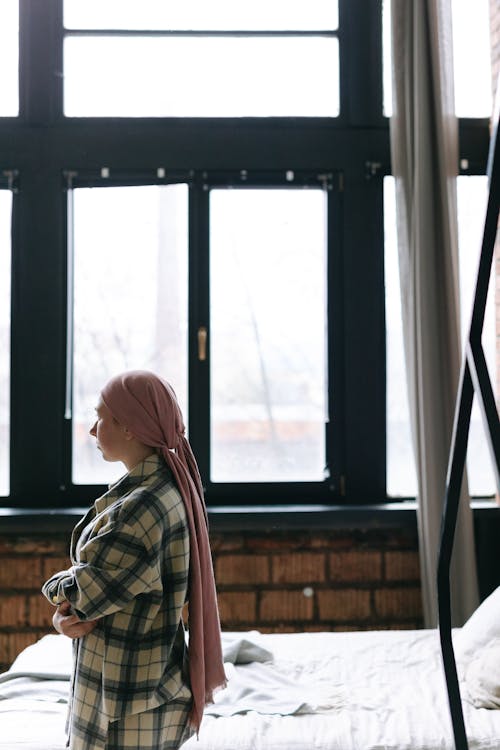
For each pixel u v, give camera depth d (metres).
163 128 4.02
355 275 4.04
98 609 1.62
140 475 1.77
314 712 2.30
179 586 1.72
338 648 2.88
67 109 4.04
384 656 2.79
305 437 4.09
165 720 1.70
